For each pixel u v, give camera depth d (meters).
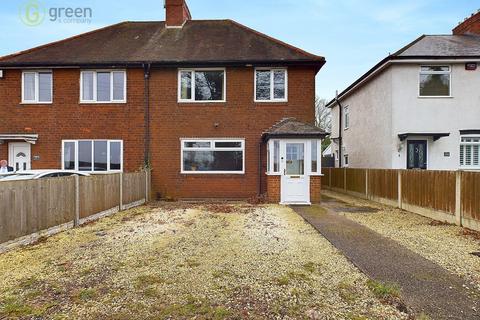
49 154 14.91
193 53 15.25
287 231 8.05
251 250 6.36
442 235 7.63
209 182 14.80
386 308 3.99
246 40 16.44
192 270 5.26
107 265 5.54
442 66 15.05
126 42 16.45
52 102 14.91
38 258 5.97
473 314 3.82
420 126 15.02
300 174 13.13
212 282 4.77
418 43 16.41
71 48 15.98
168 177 14.87
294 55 14.96
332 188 20.72
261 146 14.74
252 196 14.66
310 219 9.62
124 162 14.94
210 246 6.66
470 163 14.95
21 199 6.91
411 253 6.12
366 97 18.42
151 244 6.84
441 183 9.48
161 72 14.94
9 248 6.54
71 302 4.16
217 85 14.98
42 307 4.02
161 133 14.91
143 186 13.81
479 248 6.50
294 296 4.32
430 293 4.37
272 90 14.84
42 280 4.88
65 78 14.92
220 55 15.00
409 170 11.30
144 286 4.64
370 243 6.86
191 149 14.86
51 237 7.61
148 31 17.55
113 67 14.73
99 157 14.95
